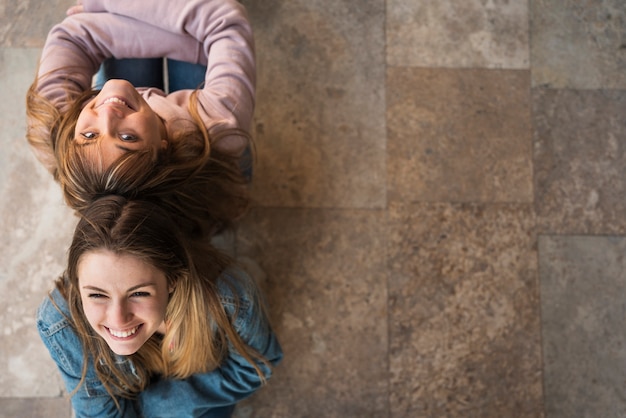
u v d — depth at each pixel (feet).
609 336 5.10
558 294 5.10
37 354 4.80
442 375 5.01
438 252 5.07
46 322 3.57
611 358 5.09
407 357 5.01
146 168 3.29
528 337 5.06
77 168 3.25
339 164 5.06
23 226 4.84
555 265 5.11
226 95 3.91
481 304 5.06
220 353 3.97
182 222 3.58
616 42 5.26
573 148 5.17
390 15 5.17
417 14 5.18
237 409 4.90
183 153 3.63
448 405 5.00
